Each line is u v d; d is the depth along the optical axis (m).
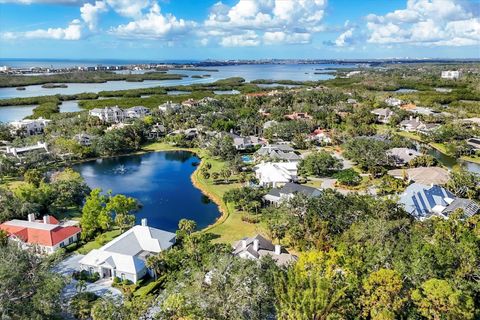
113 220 81.38
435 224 61.94
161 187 107.81
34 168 118.19
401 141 136.25
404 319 40.59
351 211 65.19
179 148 154.75
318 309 38.25
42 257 51.62
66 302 49.88
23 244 65.94
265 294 41.91
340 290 39.94
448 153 135.88
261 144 152.50
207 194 101.25
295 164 113.94
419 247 48.50
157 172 123.06
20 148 132.88
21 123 172.50
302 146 147.25
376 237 55.00
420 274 44.25
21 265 43.50
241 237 73.50
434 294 39.41
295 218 68.12
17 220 75.94
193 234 71.88
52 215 85.69
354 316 40.75
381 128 177.75
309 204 68.88
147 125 169.50
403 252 49.03
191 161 137.38
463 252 47.66
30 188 87.25
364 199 70.12
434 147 147.12
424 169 101.31
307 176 112.12
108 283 59.06
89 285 58.25
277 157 125.50
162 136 171.00
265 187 101.06
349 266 45.81
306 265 46.34
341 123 182.00
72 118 181.75
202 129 170.00
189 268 54.09
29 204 81.19
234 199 88.88
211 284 42.09
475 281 46.38
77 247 71.00
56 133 155.50
